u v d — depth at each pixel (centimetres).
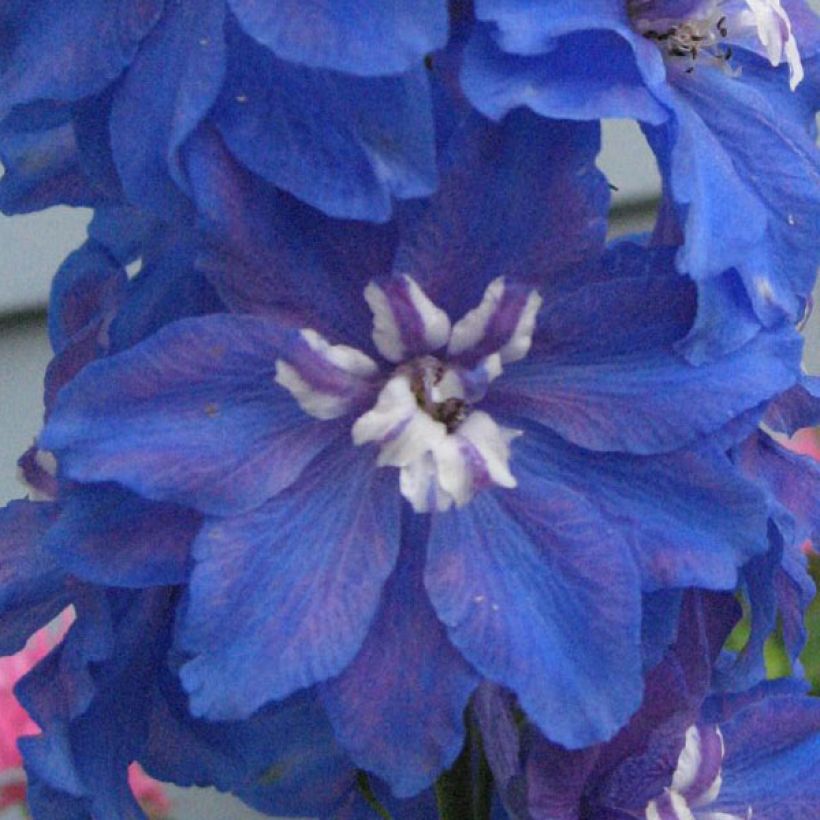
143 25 25
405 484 26
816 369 56
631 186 48
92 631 27
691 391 26
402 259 26
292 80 25
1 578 28
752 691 30
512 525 26
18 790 37
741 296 25
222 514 26
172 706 28
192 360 25
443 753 26
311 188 24
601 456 26
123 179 25
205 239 25
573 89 25
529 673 26
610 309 26
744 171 26
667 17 27
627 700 25
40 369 50
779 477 28
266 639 25
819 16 29
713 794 29
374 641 26
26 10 26
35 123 27
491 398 26
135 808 28
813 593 28
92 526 26
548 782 27
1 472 49
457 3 25
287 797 30
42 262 48
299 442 26
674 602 26
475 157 25
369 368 26
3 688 37
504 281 26
